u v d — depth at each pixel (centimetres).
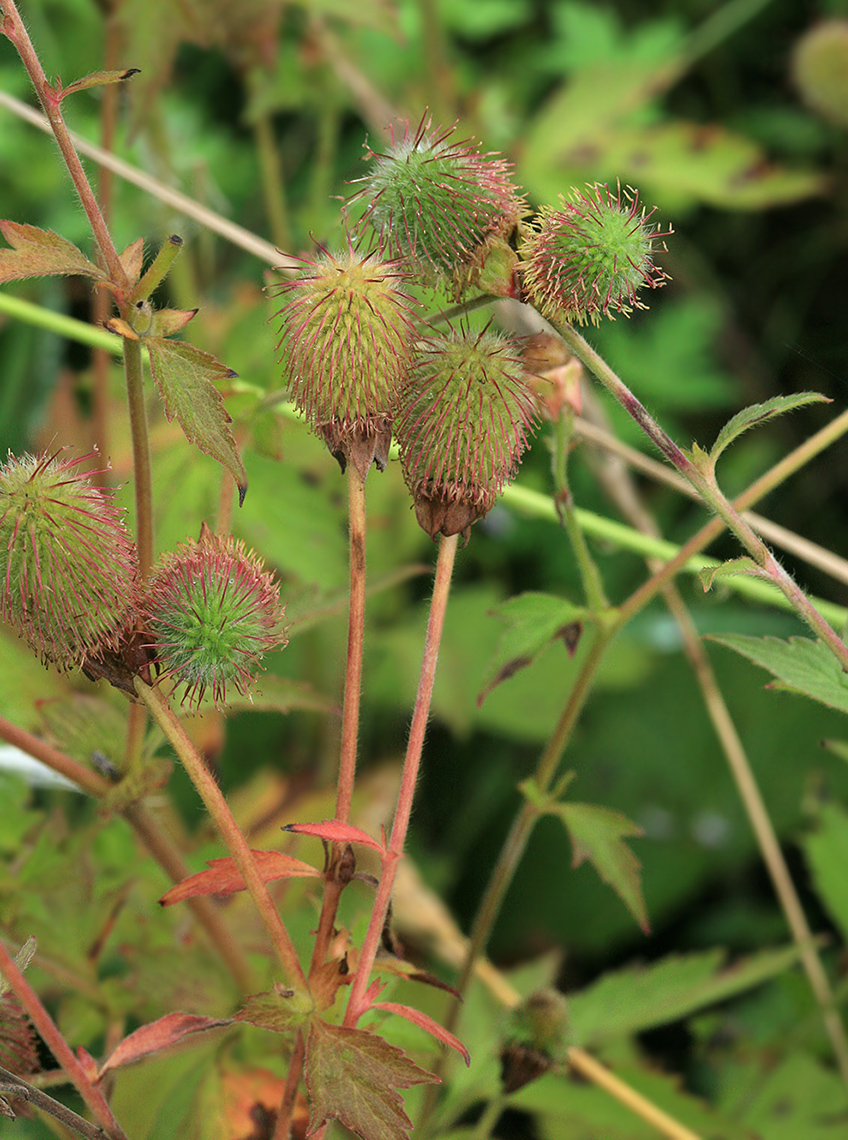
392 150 30
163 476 41
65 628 28
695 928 54
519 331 39
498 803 55
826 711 58
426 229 29
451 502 29
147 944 38
